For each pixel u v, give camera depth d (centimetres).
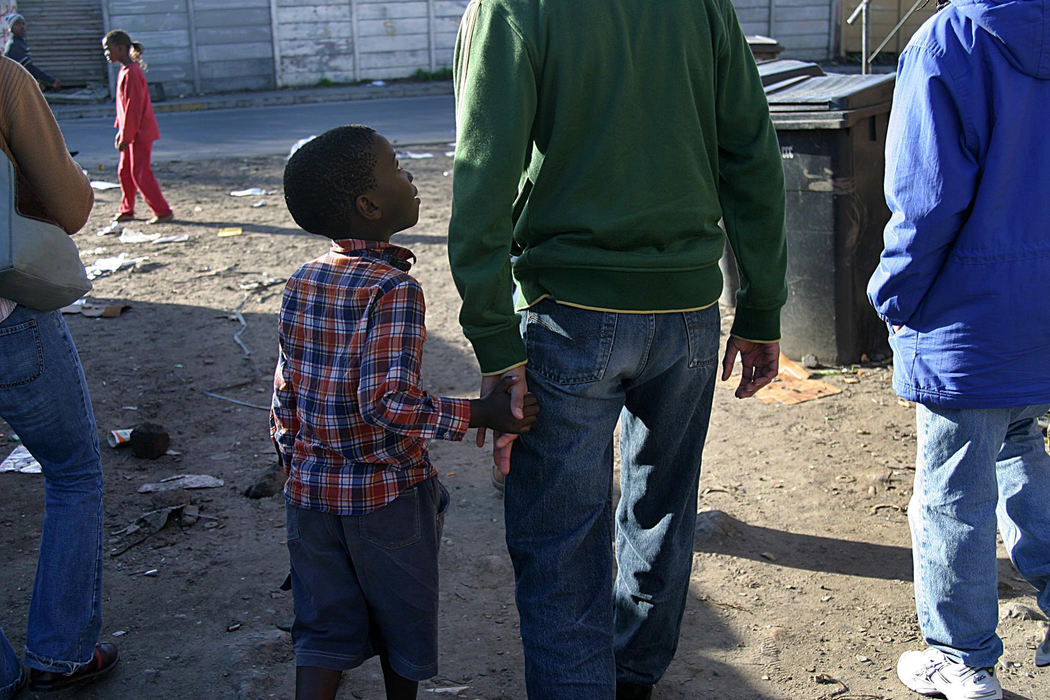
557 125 210
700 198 221
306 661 240
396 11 2386
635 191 213
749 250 238
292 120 1802
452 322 648
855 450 453
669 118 213
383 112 1902
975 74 235
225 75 2292
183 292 725
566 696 228
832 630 322
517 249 237
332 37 2353
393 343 223
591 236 212
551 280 218
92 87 2198
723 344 581
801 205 538
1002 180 239
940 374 255
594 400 222
